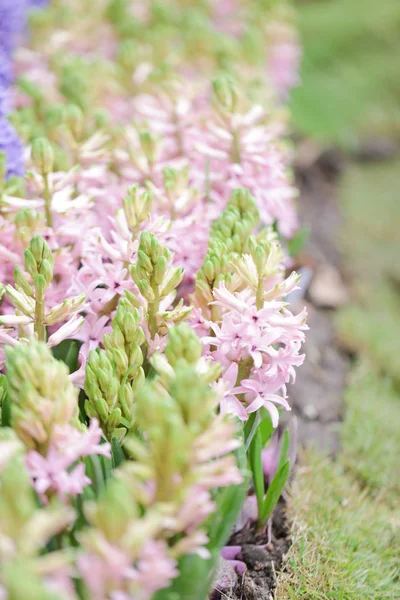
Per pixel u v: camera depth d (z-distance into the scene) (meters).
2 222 0.95
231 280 0.89
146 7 1.80
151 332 0.89
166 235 0.93
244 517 0.96
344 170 2.09
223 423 0.76
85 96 1.22
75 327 0.87
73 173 0.98
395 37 2.70
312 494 1.04
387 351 1.33
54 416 0.77
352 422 1.17
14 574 0.67
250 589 0.93
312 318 1.40
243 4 1.89
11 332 0.91
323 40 2.63
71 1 1.66
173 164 1.09
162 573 0.71
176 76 1.28
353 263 1.66
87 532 0.75
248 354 0.86
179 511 0.74
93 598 0.71
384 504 1.09
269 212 1.08
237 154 1.05
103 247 0.91
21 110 1.21
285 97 1.77
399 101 2.40
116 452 0.83
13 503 0.70
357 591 0.95
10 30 1.48
